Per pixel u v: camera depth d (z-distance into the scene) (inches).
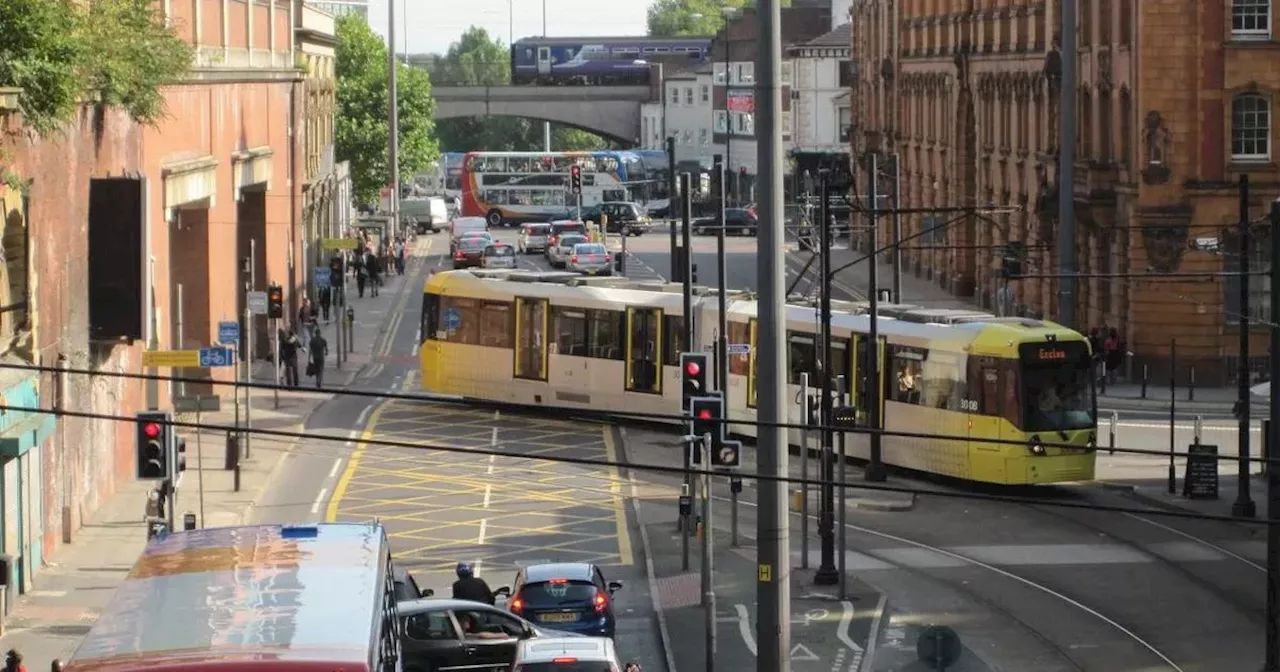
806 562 1493.6
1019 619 1328.7
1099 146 2652.6
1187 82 2436.0
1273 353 1155.9
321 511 1734.7
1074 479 1768.0
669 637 1300.4
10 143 1346.0
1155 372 2493.8
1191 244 2319.1
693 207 5634.8
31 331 1437.0
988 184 3410.4
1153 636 1275.8
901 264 4170.8
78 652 547.8
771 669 980.6
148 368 2001.7
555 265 4165.8
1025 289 3107.8
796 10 6653.5
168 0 2078.0
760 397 974.4
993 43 3363.7
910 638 1279.5
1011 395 1750.7
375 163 5344.5
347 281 4008.4
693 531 1642.5
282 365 2635.3
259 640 553.9
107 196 1686.8
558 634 1138.7
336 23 5359.3
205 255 2365.9
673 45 7130.9
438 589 1423.5
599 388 2202.3
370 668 549.6
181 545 663.8
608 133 7145.7
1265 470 1846.7
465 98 6988.2
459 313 2356.1
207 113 2332.7
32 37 1358.3
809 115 5743.1
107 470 1749.5
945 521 1695.4
